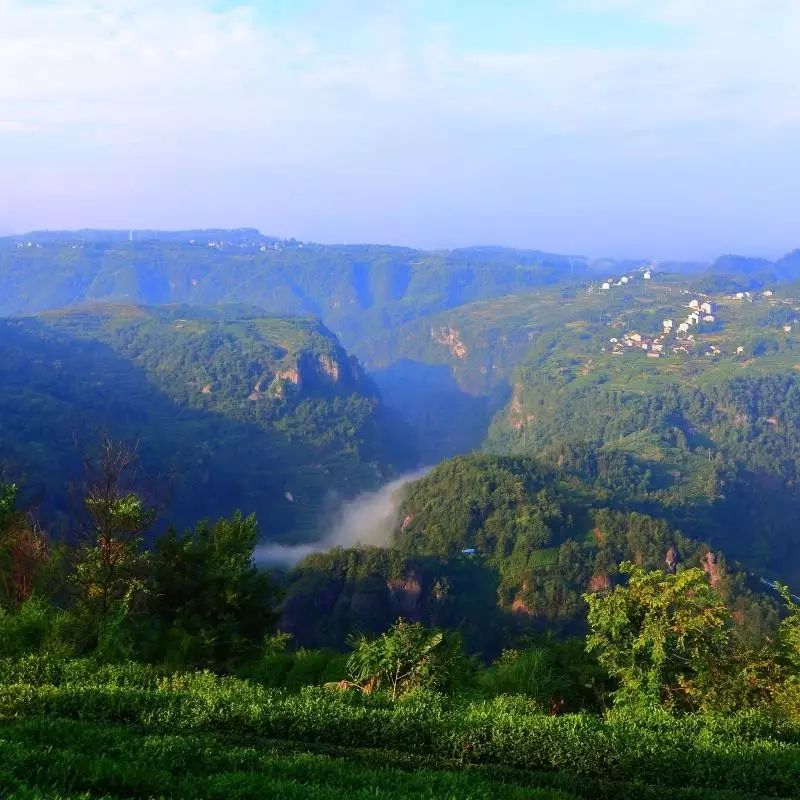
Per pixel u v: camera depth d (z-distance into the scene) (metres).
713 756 18.20
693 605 22.83
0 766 13.48
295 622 100.50
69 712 18.52
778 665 23.12
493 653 103.44
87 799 12.45
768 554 154.88
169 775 14.23
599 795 16.70
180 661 25.48
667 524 123.19
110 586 27.84
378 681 22.97
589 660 26.34
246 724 18.44
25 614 25.66
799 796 17.27
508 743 18.22
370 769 16.09
